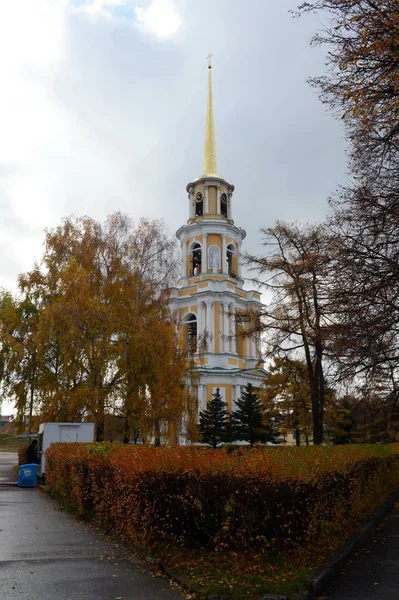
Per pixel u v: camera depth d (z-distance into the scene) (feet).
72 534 31.81
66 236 90.68
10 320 86.84
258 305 157.38
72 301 77.92
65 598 19.42
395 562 26.27
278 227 70.85
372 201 36.14
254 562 22.79
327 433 123.65
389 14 25.45
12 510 42.63
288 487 23.72
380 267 37.70
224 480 24.14
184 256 162.71
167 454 27.04
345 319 43.24
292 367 76.89
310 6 27.78
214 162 171.73
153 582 21.66
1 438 205.67
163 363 80.64
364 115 29.25
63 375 79.82
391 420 98.48
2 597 19.38
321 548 26.13
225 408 139.64
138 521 26.37
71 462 42.01
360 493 37.42
